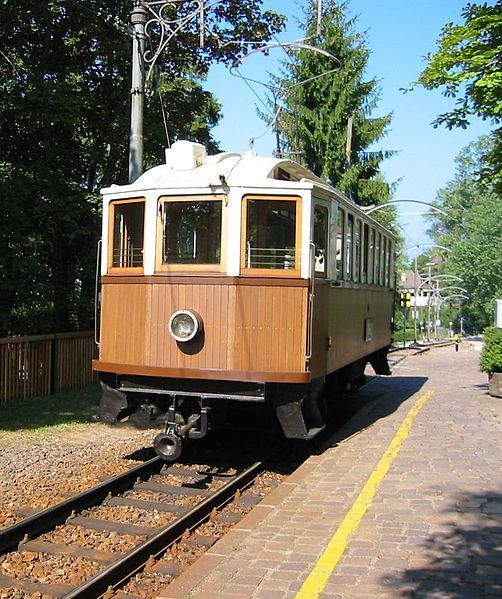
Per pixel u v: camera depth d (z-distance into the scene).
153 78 15.46
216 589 4.68
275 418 9.27
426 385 17.22
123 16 16.94
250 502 7.48
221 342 8.04
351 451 8.76
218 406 8.69
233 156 8.95
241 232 8.04
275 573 4.91
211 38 17.72
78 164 17.36
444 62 11.17
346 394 13.50
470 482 7.04
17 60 17.02
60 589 5.12
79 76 17.83
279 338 8.00
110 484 7.47
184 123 19.38
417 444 8.97
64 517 6.69
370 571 4.84
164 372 8.21
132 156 12.41
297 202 8.05
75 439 10.12
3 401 12.72
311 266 8.05
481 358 14.38
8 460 8.70
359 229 11.11
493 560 5.00
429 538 5.46
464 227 72.81
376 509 6.21
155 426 11.23
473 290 63.59
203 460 9.13
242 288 7.99
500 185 12.27
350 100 31.53
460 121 11.70
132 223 8.61
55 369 14.20
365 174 32.88
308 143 31.66
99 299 9.02
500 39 11.06
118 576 5.36
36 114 15.22
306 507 6.43
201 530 6.57
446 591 4.50
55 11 15.74
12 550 5.98
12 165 14.84
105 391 8.77
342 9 32.41
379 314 13.81
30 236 15.05
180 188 8.23
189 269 8.19
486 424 10.43
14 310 14.68
